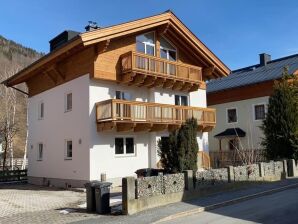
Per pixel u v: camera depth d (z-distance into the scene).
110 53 20.36
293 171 21.23
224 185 15.88
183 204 13.02
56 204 14.92
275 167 19.81
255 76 34.34
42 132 24.25
